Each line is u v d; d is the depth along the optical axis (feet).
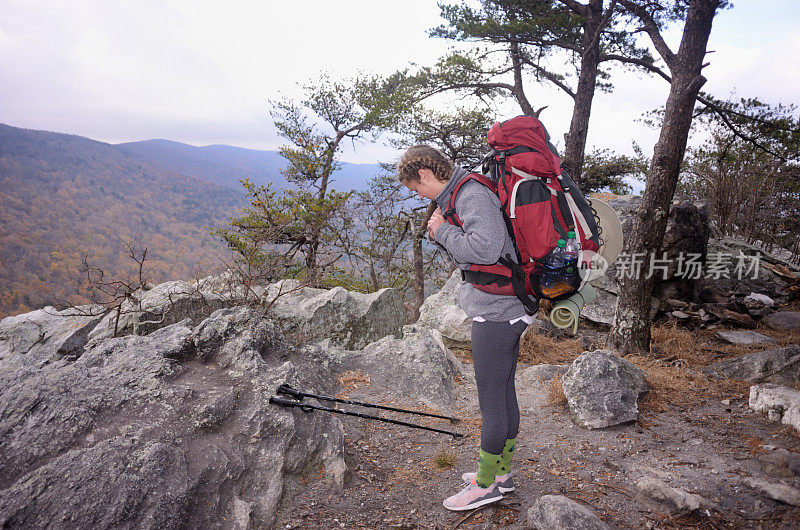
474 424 11.89
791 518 7.79
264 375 10.54
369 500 8.70
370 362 14.58
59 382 9.26
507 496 8.72
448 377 14.15
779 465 9.30
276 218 44.78
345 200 51.11
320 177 58.54
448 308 22.25
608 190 60.44
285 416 9.40
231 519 7.50
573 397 12.47
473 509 8.27
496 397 7.66
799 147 37.68
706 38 17.33
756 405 12.50
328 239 49.88
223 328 11.91
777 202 39.96
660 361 17.54
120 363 10.41
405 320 23.20
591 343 20.89
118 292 17.51
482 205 6.76
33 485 6.83
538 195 6.57
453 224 7.23
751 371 15.19
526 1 42.55
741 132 38.86
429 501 8.70
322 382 12.76
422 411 12.41
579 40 42.88
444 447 10.69
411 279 57.77
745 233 40.88
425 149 7.29
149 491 7.08
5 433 7.95
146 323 17.22
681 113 17.54
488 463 7.92
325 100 64.39
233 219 45.65
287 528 7.77
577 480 9.27
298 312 18.57
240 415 9.39
